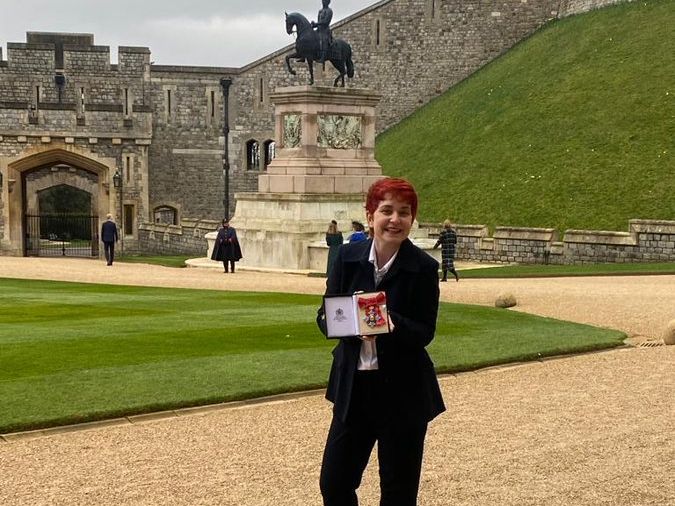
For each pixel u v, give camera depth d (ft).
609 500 22.71
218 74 174.19
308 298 64.28
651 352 43.70
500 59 164.96
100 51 170.40
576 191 113.39
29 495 23.21
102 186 156.35
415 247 19.29
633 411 31.78
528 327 50.55
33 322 50.90
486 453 26.68
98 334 46.24
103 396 33.09
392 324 18.43
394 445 18.79
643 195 108.58
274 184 100.89
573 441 27.91
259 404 33.19
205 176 175.11
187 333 46.75
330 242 84.12
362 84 174.40
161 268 103.14
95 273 91.15
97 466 25.66
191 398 32.96
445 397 34.17
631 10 146.61
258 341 44.52
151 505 22.44
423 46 172.55
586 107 127.95
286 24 103.35
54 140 152.97
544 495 23.04
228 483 24.09
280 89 100.89
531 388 35.73
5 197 150.92
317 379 36.27
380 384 18.75
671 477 24.48
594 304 60.49
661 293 66.23
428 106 167.63
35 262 115.65
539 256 100.37
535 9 169.17
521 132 130.72
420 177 134.72
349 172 100.42
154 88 172.45
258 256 99.50
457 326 50.67
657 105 122.01
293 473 24.93
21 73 168.35
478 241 105.70
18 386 34.47
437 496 22.98
